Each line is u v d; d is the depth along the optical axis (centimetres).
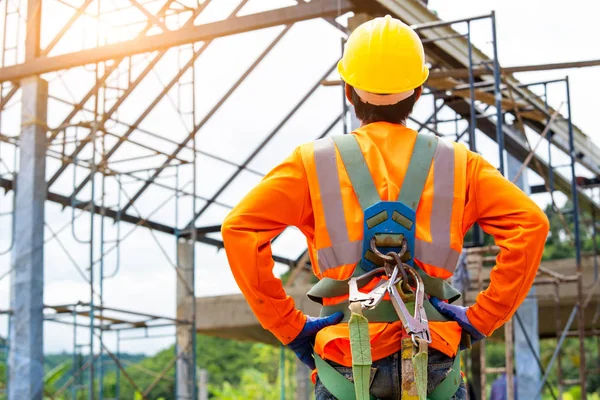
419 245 263
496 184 269
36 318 1270
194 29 1202
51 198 1466
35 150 1305
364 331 248
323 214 265
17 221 1298
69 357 3378
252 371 4297
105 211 1512
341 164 268
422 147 272
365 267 263
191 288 1611
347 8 1071
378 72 273
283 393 1958
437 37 1173
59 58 1291
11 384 1252
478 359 1764
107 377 4956
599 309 1526
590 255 1495
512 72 1223
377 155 268
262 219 263
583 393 1262
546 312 1598
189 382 1472
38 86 1318
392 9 1072
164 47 1226
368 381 246
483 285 1295
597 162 1620
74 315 1304
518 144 1470
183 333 1672
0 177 1423
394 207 261
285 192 265
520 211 263
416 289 256
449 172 269
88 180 1473
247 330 1722
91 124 1298
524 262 260
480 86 1286
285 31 1384
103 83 1366
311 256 281
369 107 280
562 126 1495
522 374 1371
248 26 1151
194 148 1441
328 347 263
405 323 249
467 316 267
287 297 265
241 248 259
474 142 1087
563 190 1695
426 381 244
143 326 1416
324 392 266
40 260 1289
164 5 1271
